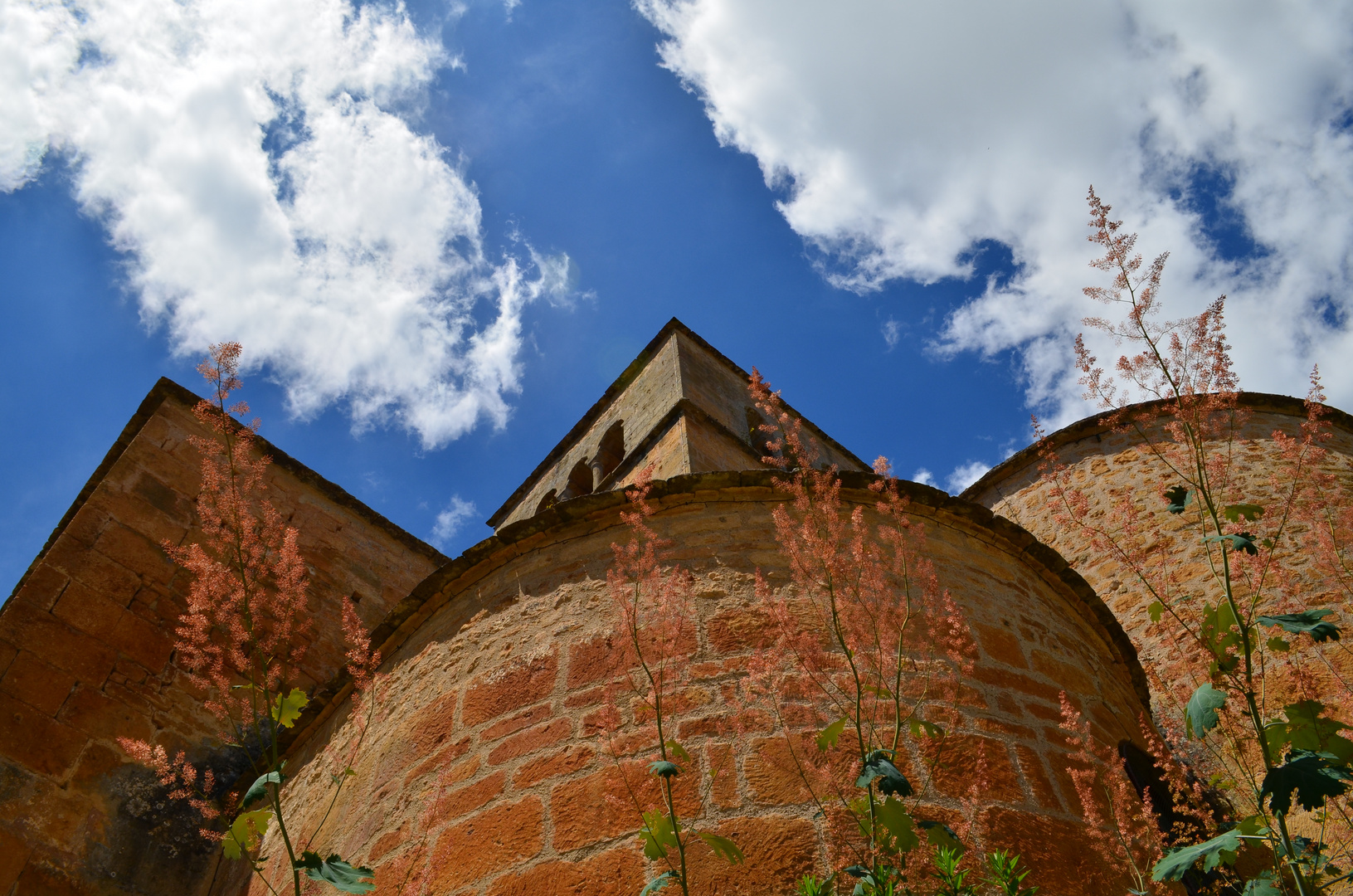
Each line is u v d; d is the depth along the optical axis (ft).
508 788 17.08
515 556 22.74
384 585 38.27
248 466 14.38
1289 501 13.82
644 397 51.70
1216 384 12.32
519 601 21.29
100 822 24.25
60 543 28.84
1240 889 16.46
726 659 17.92
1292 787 9.65
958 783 16.03
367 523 39.83
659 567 20.17
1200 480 12.46
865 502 22.15
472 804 17.22
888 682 16.47
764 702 17.04
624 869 14.92
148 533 30.91
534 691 18.76
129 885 23.67
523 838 16.08
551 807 16.33
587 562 21.24
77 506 33.22
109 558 29.40
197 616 13.66
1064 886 15.03
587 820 15.85
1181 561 30.09
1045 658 20.38
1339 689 21.57
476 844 16.44
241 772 27.61
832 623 18.40
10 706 24.85
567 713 17.90
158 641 28.66
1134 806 17.92
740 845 14.84
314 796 22.31
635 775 16.20
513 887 15.43
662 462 41.81
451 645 21.56
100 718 26.14
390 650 23.99
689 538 21.02
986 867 14.24
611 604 19.80
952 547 22.09
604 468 50.70
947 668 18.25
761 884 14.29
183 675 28.48
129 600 28.94
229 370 14.30
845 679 17.25
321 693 25.03
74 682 26.32
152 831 24.91
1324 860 12.76
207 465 13.98
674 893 14.37
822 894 10.89
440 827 17.19
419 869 16.62
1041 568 23.57
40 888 22.40
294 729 25.22
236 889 23.17
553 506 22.17
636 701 17.51
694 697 17.29
